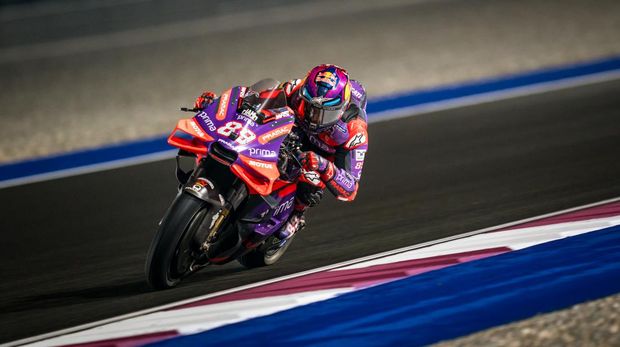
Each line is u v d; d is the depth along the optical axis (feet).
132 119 132.26
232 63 182.50
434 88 137.39
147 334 47.37
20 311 53.93
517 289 51.31
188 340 46.16
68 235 73.00
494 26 204.74
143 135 119.55
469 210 72.90
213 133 51.78
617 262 54.90
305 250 64.69
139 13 291.58
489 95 126.52
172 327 48.19
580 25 192.75
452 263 56.95
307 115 54.49
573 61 151.02
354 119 57.67
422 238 65.41
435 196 78.54
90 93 160.45
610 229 61.98
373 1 282.77
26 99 159.63
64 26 275.59
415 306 49.47
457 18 225.56
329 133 55.88
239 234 55.21
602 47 162.50
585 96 120.16
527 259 56.65
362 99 59.82
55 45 240.53
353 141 57.16
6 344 47.65
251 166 50.96
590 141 95.14
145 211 79.56
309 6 282.56
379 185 83.71
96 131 124.98
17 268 64.44
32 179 95.61
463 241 62.75
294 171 56.80
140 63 193.98
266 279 57.26
